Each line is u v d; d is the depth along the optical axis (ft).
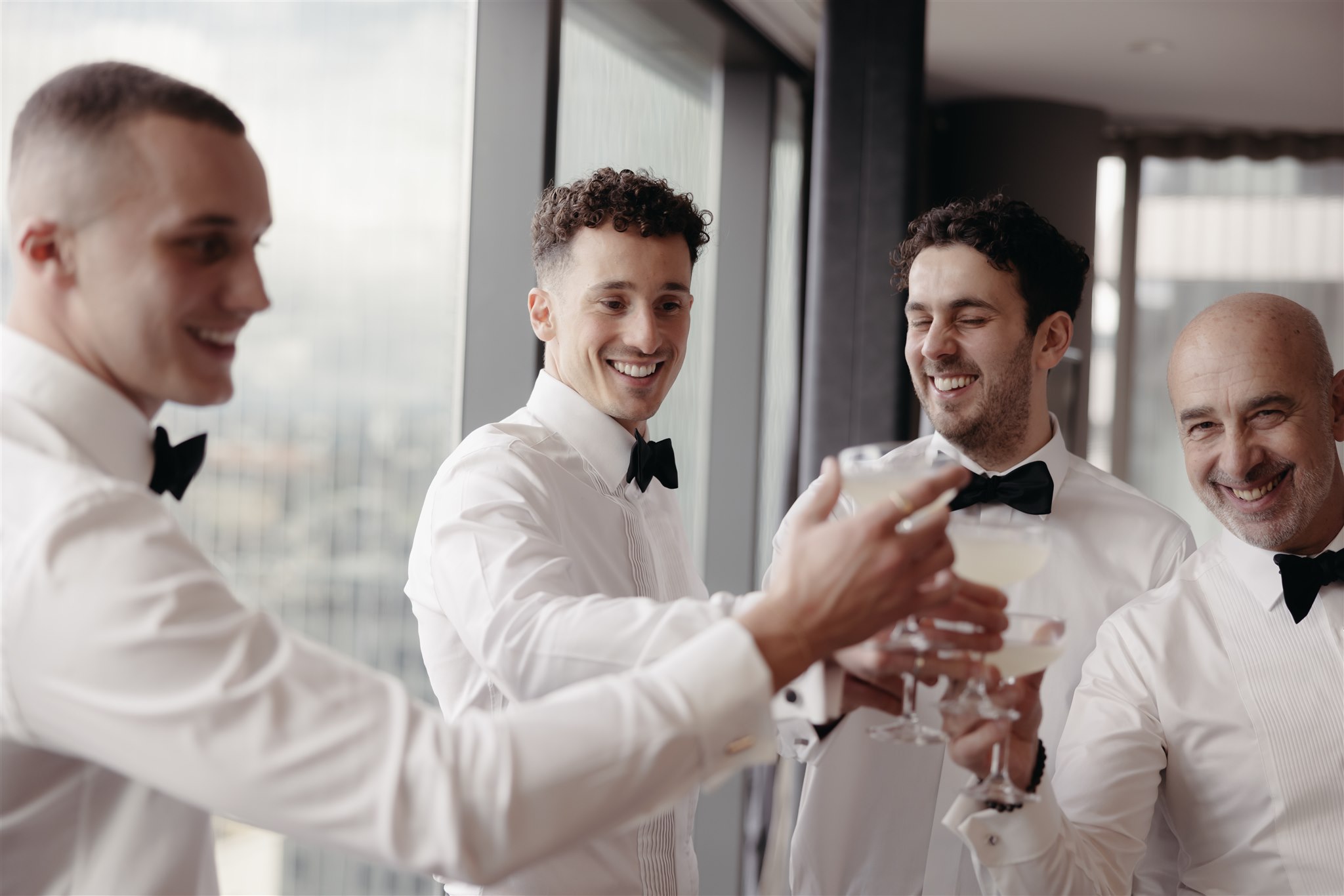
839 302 11.93
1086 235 19.56
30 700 2.96
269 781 2.92
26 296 3.35
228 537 9.67
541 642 4.28
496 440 5.57
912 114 11.84
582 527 5.74
